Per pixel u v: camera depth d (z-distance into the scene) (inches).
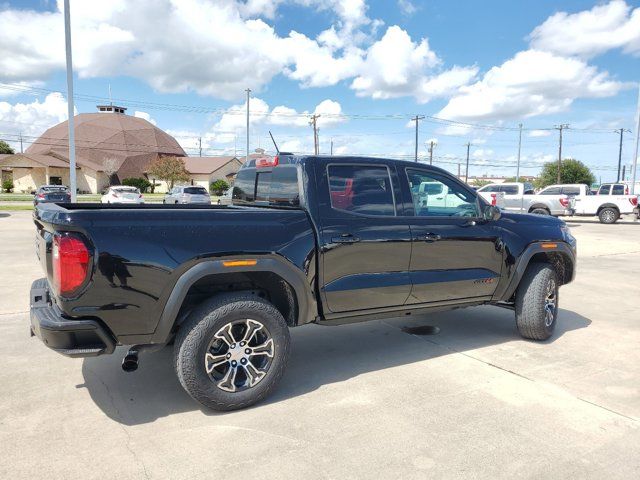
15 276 331.6
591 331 224.1
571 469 112.2
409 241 170.9
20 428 129.0
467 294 190.5
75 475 108.3
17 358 179.3
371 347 199.0
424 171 181.8
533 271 204.7
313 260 151.9
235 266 137.0
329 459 115.6
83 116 3978.8
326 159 162.1
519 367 176.2
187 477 108.0
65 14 761.6
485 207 193.5
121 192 1143.0
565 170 2847.0
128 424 131.8
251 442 123.0
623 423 134.0
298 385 159.5
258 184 183.2
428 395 151.6
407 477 108.7
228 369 137.8
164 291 128.9
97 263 121.1
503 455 117.6
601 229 816.3
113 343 127.0
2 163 2464.3
